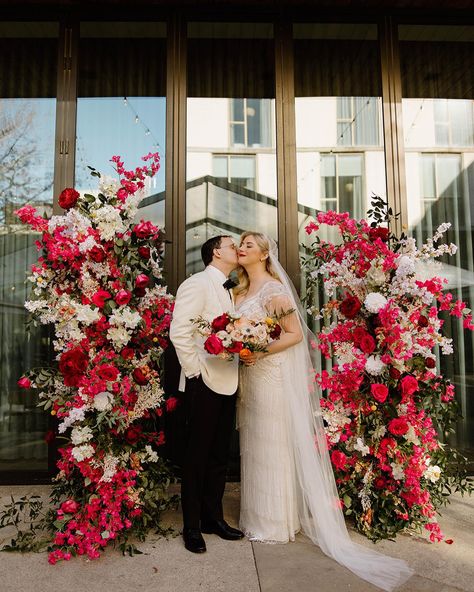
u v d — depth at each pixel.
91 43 3.45
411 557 2.14
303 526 2.32
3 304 3.27
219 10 3.41
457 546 2.25
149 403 2.41
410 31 3.56
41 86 3.44
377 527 2.35
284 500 2.32
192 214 3.33
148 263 2.54
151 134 3.39
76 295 2.39
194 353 2.26
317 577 1.96
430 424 2.47
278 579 1.94
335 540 2.18
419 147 3.52
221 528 2.35
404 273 2.37
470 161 3.53
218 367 2.31
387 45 3.48
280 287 2.40
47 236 2.39
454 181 3.51
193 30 3.48
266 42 3.50
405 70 3.56
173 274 3.23
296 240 3.32
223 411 2.39
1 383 3.21
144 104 3.42
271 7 3.42
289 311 2.35
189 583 1.92
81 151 3.36
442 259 3.45
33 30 3.46
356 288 2.55
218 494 2.40
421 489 2.43
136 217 3.27
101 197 2.44
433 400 2.56
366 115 3.48
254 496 2.35
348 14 3.47
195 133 3.40
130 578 1.96
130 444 2.32
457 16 3.51
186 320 2.24
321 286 3.30
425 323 2.41
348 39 3.52
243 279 2.67
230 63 3.47
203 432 2.28
